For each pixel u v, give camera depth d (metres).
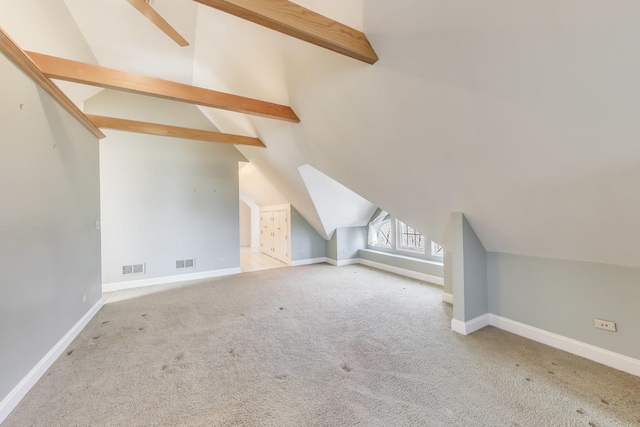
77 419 1.53
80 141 2.86
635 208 1.57
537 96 1.40
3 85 1.64
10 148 1.70
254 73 2.91
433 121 1.95
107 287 4.21
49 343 2.09
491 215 2.40
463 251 2.63
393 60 1.76
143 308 3.38
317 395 1.72
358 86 2.13
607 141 1.36
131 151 4.42
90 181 3.14
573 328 2.21
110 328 2.78
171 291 4.10
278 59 2.50
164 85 2.44
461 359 2.13
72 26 2.72
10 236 1.68
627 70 1.10
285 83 2.70
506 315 2.67
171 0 2.42
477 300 2.72
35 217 1.96
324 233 5.92
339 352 2.26
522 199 2.03
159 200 4.61
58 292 2.28
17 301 1.72
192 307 3.39
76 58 3.12
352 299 3.64
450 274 3.48
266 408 1.61
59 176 2.36
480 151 1.90
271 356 2.20
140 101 4.53
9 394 1.60
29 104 1.92
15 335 1.68
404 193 2.99
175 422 1.50
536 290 2.44
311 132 3.12
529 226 2.21
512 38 1.28
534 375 1.91
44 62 2.05
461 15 1.34
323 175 4.33
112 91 4.34
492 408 1.58
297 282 4.54
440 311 3.19
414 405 1.62
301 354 2.23
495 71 1.43
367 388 1.78
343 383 1.84
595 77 1.19
